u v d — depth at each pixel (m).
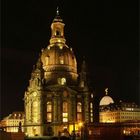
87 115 190.25
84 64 199.62
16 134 91.31
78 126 127.62
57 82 190.88
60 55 197.62
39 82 189.12
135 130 98.88
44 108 186.62
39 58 196.12
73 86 192.75
